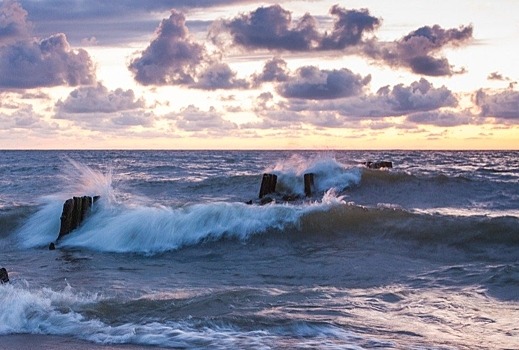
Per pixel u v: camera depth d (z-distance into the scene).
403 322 9.23
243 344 8.06
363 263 14.20
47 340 8.42
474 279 11.95
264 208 17.88
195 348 7.97
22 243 18.75
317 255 15.30
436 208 24.48
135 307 9.85
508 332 8.74
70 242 18.14
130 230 17.61
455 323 9.20
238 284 12.40
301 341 8.18
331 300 10.59
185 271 14.05
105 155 119.44
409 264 13.98
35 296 10.10
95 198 19.67
